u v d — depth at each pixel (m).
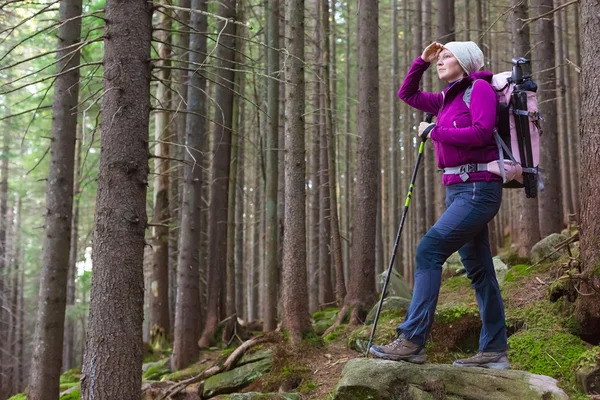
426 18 13.85
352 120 17.64
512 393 2.91
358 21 7.23
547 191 8.09
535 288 4.82
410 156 18.14
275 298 8.11
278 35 8.98
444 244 2.99
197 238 6.95
